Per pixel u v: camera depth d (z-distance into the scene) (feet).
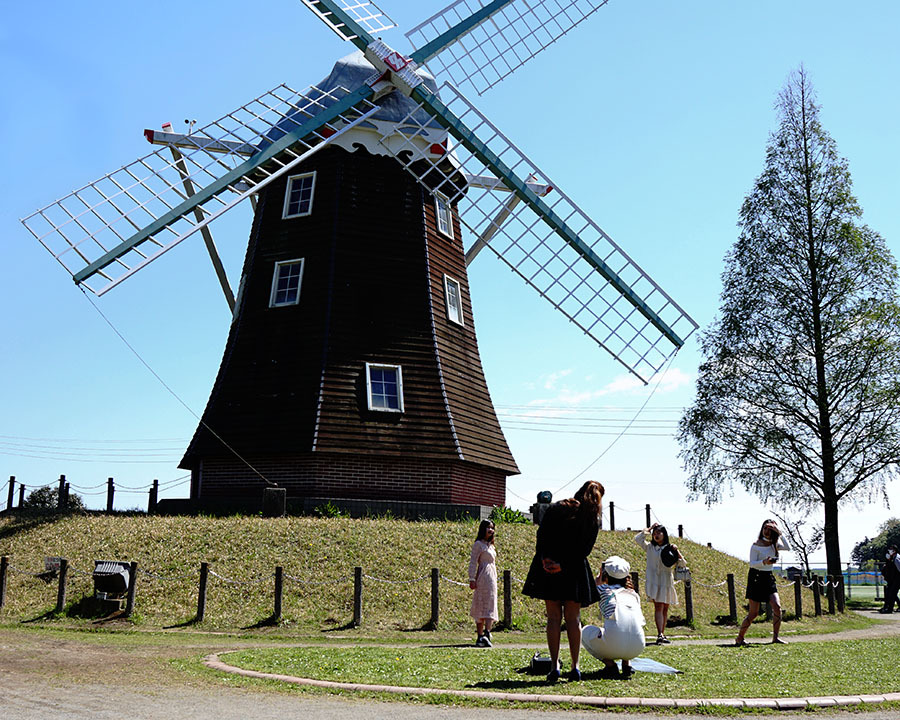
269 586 62.85
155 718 23.04
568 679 29.91
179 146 88.63
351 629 56.75
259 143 91.97
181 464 92.63
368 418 84.02
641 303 90.48
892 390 108.47
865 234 112.78
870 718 24.75
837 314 111.96
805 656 38.68
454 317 94.58
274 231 92.48
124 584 60.44
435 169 95.71
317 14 85.66
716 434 117.08
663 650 41.68
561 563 29.94
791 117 118.93
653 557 50.57
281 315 88.48
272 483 83.92
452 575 66.64
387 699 26.53
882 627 74.79
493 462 92.43
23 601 62.90
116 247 80.23
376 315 87.97
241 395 86.74
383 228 91.30
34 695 26.32
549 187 90.48
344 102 89.76
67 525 76.28
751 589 48.73
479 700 26.18
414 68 89.30
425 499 85.05
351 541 70.08
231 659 34.58
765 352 114.52
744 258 118.11
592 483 30.73
